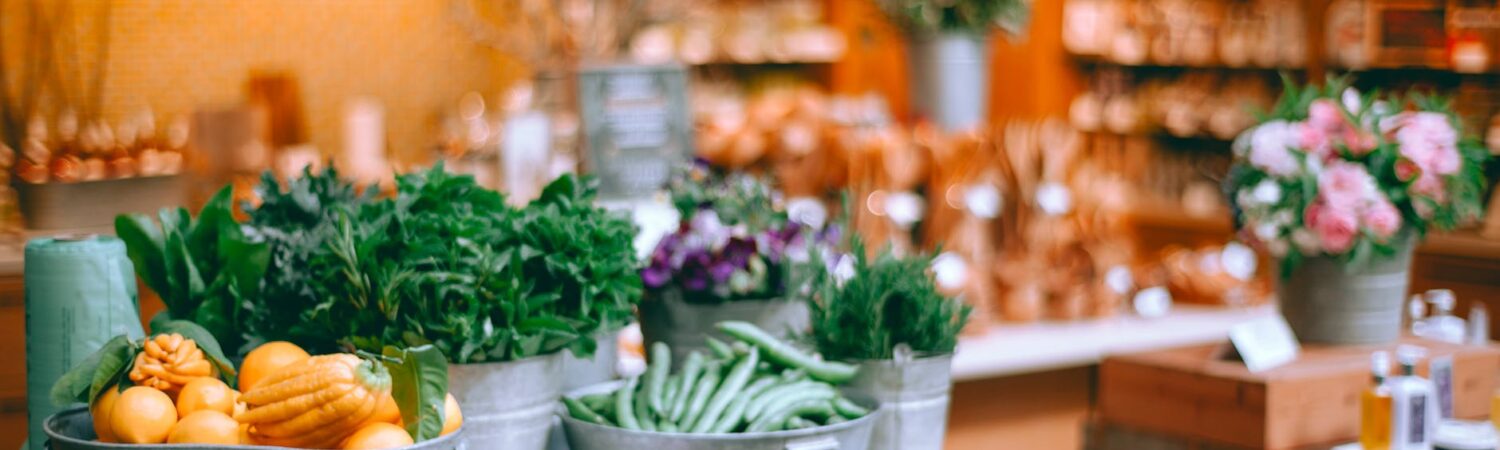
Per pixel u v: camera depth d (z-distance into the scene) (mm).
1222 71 6230
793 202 3717
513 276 1817
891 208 4254
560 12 5555
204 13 6055
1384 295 3012
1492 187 5176
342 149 6492
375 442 1555
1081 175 4621
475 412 1824
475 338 1783
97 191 4422
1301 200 2945
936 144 4371
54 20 5445
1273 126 3010
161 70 5934
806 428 1874
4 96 4844
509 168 4699
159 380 1626
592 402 1970
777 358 2023
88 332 1810
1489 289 4898
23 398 4145
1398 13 5410
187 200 4992
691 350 2215
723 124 4695
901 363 2057
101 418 1621
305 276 1886
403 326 1797
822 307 2129
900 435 2072
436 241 1796
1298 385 2732
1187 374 2838
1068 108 6492
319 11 6398
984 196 4406
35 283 1818
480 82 6781
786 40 6859
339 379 1557
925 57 4691
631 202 4312
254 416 1575
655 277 2195
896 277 2104
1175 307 4832
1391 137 2984
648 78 4547
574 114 4613
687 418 1880
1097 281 4527
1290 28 5816
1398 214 2928
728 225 2287
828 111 4648
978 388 4109
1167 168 6469
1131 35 6359
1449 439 2473
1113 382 3016
